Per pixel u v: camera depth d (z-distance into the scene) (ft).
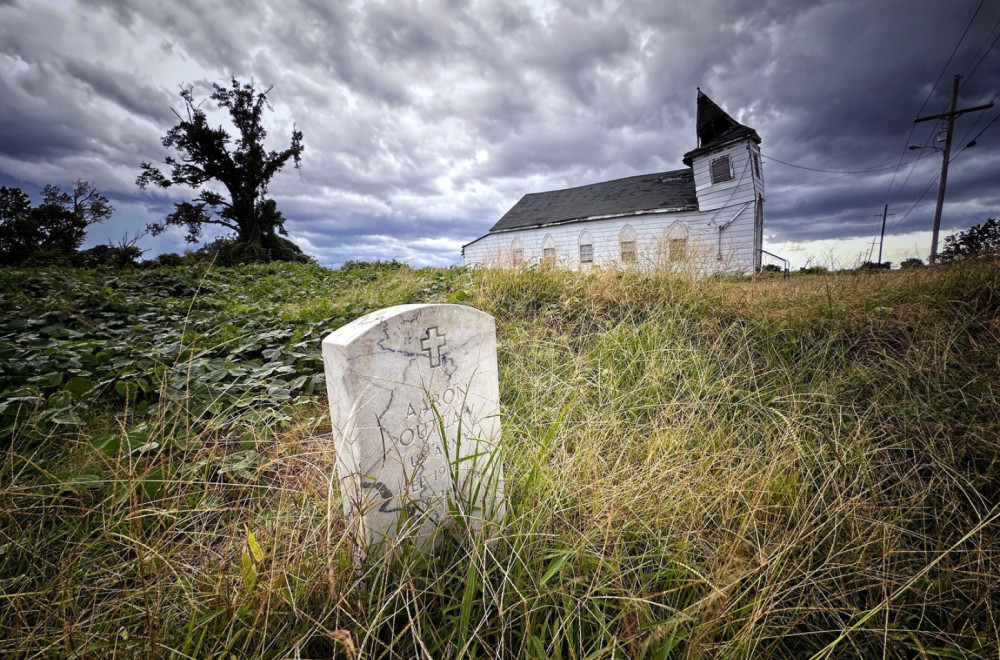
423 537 5.17
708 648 3.66
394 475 5.09
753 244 46.50
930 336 9.46
